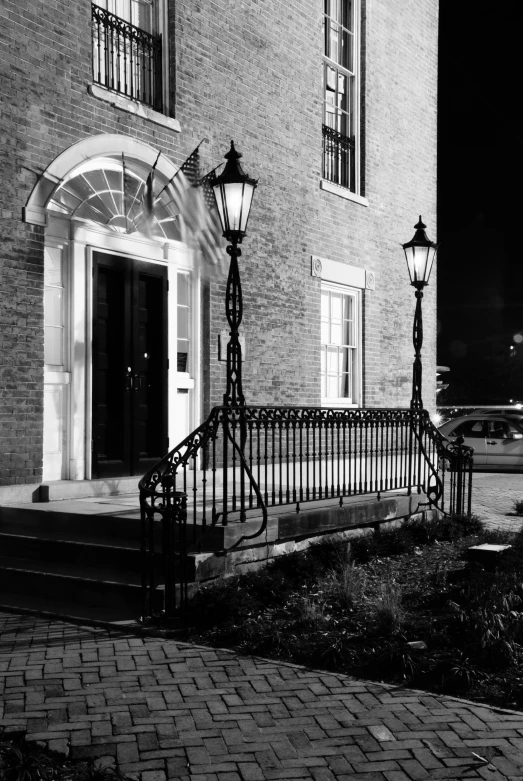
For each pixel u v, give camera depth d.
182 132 10.00
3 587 6.71
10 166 7.85
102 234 8.88
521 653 5.21
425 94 15.72
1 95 7.77
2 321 7.74
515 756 3.86
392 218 14.52
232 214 6.98
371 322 13.81
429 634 5.45
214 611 5.80
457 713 4.36
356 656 5.17
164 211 9.71
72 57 8.56
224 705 4.41
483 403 44.03
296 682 4.79
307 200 12.28
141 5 9.88
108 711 4.27
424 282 9.98
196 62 10.23
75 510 7.35
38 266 8.09
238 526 6.69
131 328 9.27
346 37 13.87
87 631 5.71
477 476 17.73
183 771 3.66
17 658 5.09
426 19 15.77
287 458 7.36
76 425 8.58
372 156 13.96
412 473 10.41
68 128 8.48
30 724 4.08
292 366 11.84
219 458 10.57
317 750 3.89
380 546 8.08
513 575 6.76
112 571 6.57
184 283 10.23
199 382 10.29
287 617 5.96
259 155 11.30
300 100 12.16
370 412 8.75
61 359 8.55
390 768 3.72
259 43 11.33
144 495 6.01
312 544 7.67
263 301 11.32
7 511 7.57
